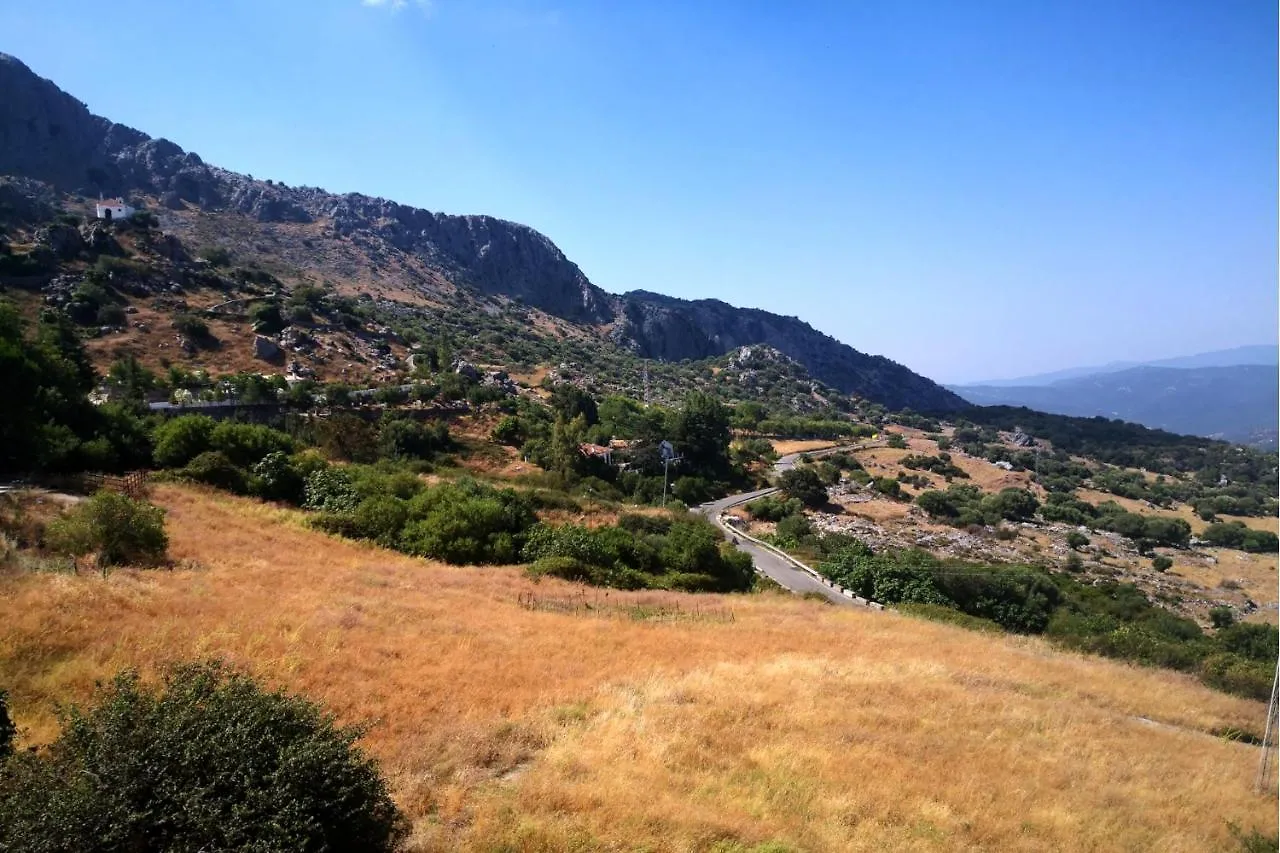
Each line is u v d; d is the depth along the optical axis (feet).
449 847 22.44
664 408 376.07
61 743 19.97
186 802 18.22
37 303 234.58
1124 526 265.75
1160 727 50.31
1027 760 37.01
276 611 49.39
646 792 27.43
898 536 198.39
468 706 36.29
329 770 20.71
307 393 213.66
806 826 26.53
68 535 58.18
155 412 172.96
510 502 116.26
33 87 516.32
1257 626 134.51
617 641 55.72
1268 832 31.53
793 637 64.44
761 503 215.72
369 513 101.60
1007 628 111.04
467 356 371.76
